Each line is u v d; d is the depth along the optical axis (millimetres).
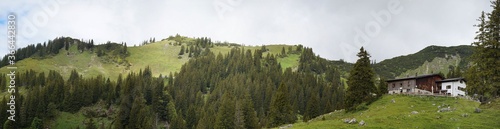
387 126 50219
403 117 54281
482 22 67312
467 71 70000
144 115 154250
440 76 109188
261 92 194500
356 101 89875
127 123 162875
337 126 53531
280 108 99438
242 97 185625
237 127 113312
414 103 80688
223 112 116688
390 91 116562
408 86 110562
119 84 195875
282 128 63062
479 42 67438
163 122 178500
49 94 178375
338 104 132250
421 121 51656
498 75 64438
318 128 54031
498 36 65188
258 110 177000
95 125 165250
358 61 93500
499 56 64750
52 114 164875
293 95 181375
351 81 92125
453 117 52125
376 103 88250
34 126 151125
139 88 184250
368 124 52125
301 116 162875
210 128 134875
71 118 169500
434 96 84000
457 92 102438
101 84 194250
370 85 91375
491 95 66500
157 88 188125
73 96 176125
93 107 179500
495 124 47719
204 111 160875
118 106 181000
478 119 50281
